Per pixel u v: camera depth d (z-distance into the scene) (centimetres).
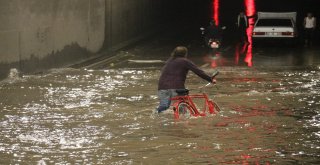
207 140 2103
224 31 7250
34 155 1928
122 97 3025
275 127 2303
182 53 2489
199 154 1922
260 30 5775
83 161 1852
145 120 2445
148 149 1991
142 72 4056
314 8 9031
